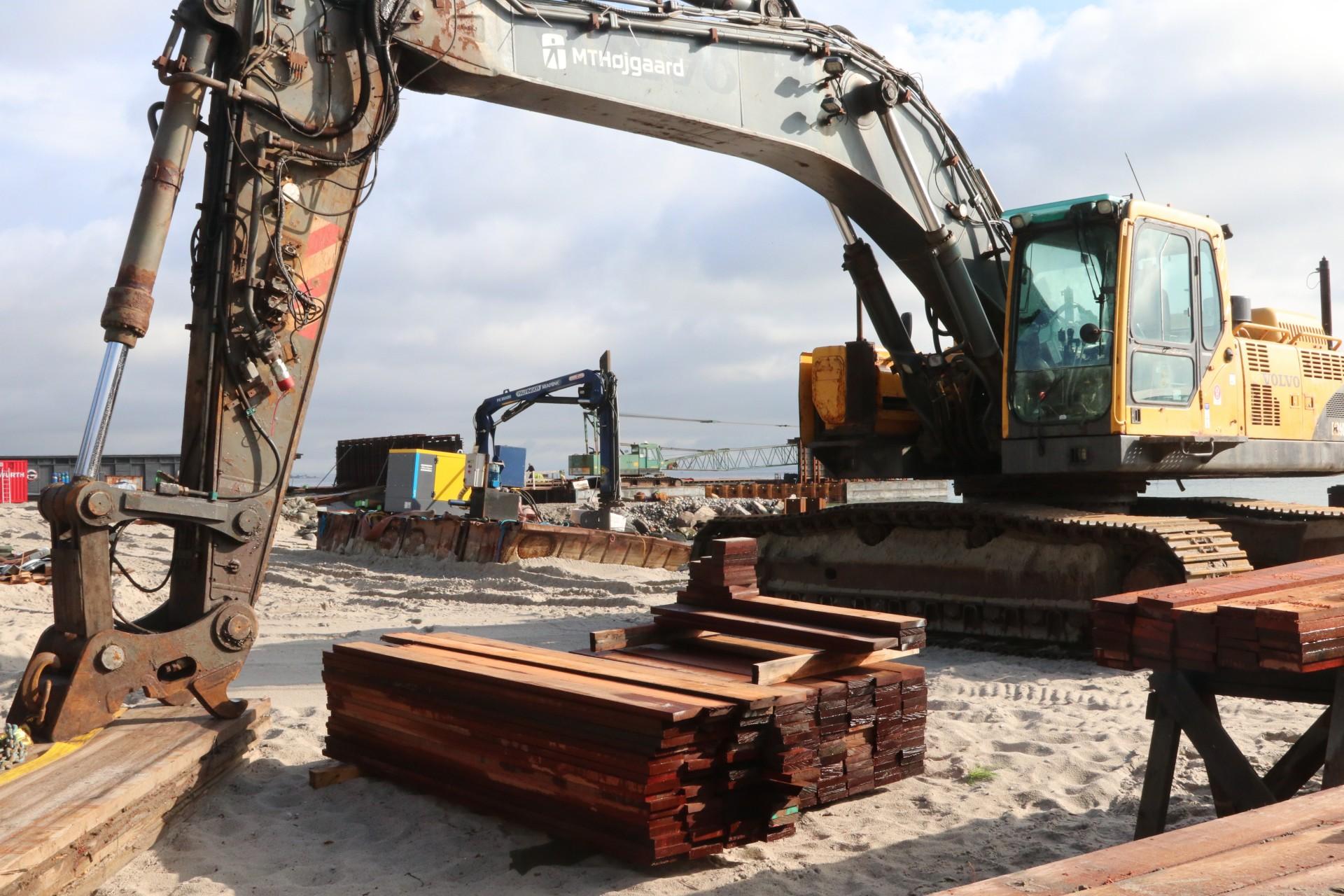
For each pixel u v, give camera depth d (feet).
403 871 16.33
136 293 21.35
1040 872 7.95
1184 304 36.86
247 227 23.07
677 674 18.58
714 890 15.39
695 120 32.68
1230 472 38.78
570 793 16.76
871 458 43.96
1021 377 37.06
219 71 23.50
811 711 17.21
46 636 20.42
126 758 18.10
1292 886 7.55
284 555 78.02
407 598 54.65
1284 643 12.62
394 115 24.95
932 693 29.27
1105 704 27.37
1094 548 35.17
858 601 41.98
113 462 158.10
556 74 29.99
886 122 37.40
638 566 70.08
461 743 18.88
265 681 31.37
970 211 40.40
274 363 23.16
